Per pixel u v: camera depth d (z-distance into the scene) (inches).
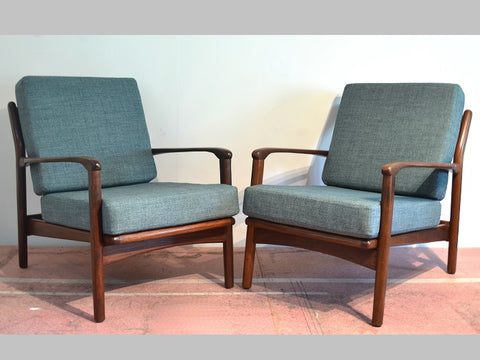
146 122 130.6
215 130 131.3
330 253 92.3
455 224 112.0
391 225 86.2
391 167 84.6
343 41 129.3
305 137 131.8
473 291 103.1
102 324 86.3
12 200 130.3
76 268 115.5
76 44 127.4
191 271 114.4
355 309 94.0
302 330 84.7
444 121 105.7
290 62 129.7
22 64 127.0
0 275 110.0
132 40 128.2
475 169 131.2
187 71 129.5
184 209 93.7
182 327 85.3
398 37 128.9
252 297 99.0
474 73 129.1
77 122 109.9
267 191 97.5
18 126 112.4
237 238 134.6
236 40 129.0
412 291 102.9
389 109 112.8
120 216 85.9
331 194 95.9
